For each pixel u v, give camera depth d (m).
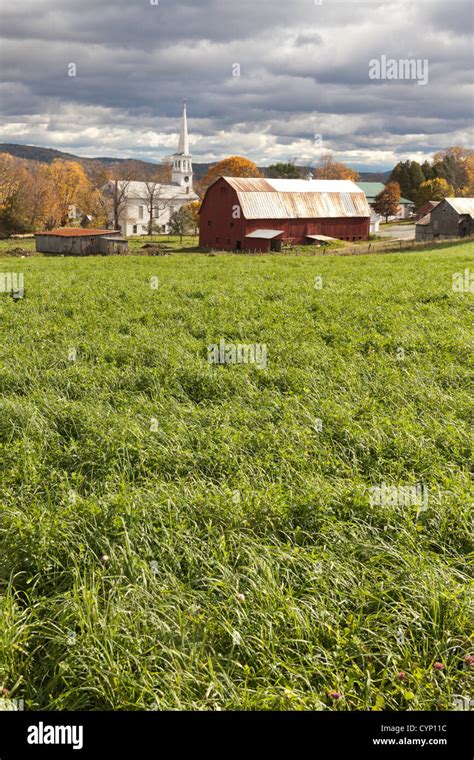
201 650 4.84
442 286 24.16
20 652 4.93
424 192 147.50
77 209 131.88
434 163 164.88
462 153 165.00
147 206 124.31
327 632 4.96
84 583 5.46
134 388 11.08
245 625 5.03
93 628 4.92
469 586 5.33
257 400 10.21
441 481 7.38
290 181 79.19
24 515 6.46
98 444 8.23
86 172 137.12
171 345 13.97
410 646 4.87
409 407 9.73
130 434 8.45
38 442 8.41
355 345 13.98
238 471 7.46
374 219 108.00
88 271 35.53
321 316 17.83
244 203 72.25
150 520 6.40
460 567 5.90
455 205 80.88
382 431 8.55
